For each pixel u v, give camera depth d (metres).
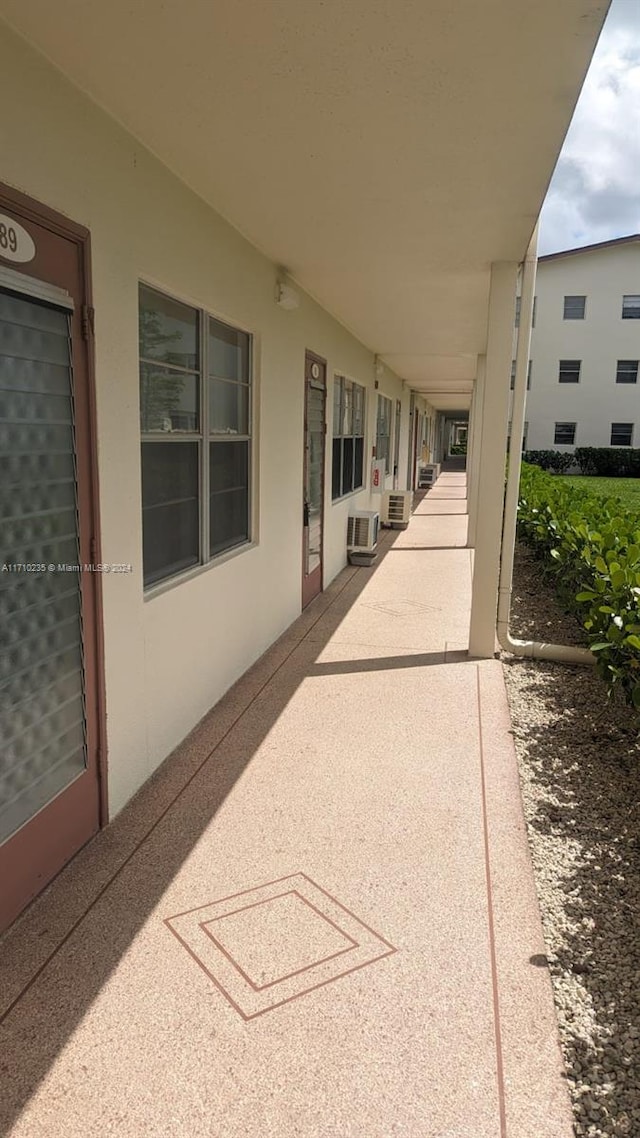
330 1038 1.94
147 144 2.93
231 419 4.47
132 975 2.15
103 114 2.61
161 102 2.55
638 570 3.90
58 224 2.37
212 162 3.09
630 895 2.59
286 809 3.11
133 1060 1.86
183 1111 1.72
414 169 3.13
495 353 4.88
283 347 5.22
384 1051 1.90
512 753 3.68
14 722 2.29
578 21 2.01
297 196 3.50
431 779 3.40
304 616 6.36
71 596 2.60
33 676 2.38
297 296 5.39
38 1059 1.86
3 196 2.09
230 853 2.78
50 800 2.54
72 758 2.67
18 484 2.24
